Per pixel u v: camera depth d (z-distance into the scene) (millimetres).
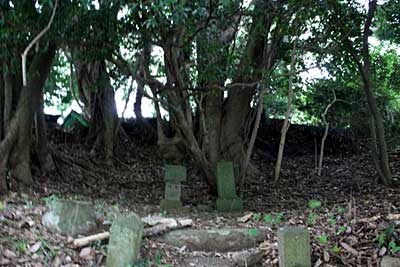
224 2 6781
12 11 6176
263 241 5312
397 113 14281
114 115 12938
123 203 8430
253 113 11789
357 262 4473
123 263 4004
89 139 12750
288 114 11398
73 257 4230
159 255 4609
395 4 10859
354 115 14633
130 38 7883
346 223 5383
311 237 4988
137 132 14445
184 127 9258
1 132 7855
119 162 12539
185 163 12750
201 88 9094
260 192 11008
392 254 4438
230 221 6691
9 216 4895
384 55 13508
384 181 10555
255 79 10141
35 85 7867
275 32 9609
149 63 9984
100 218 5160
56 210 4758
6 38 6438
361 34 10328
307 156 14703
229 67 9281
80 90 12711
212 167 9758
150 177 12156
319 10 9102
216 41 9352
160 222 5309
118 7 6758
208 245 5090
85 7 5816
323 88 13633
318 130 15594
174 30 7598
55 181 9562
